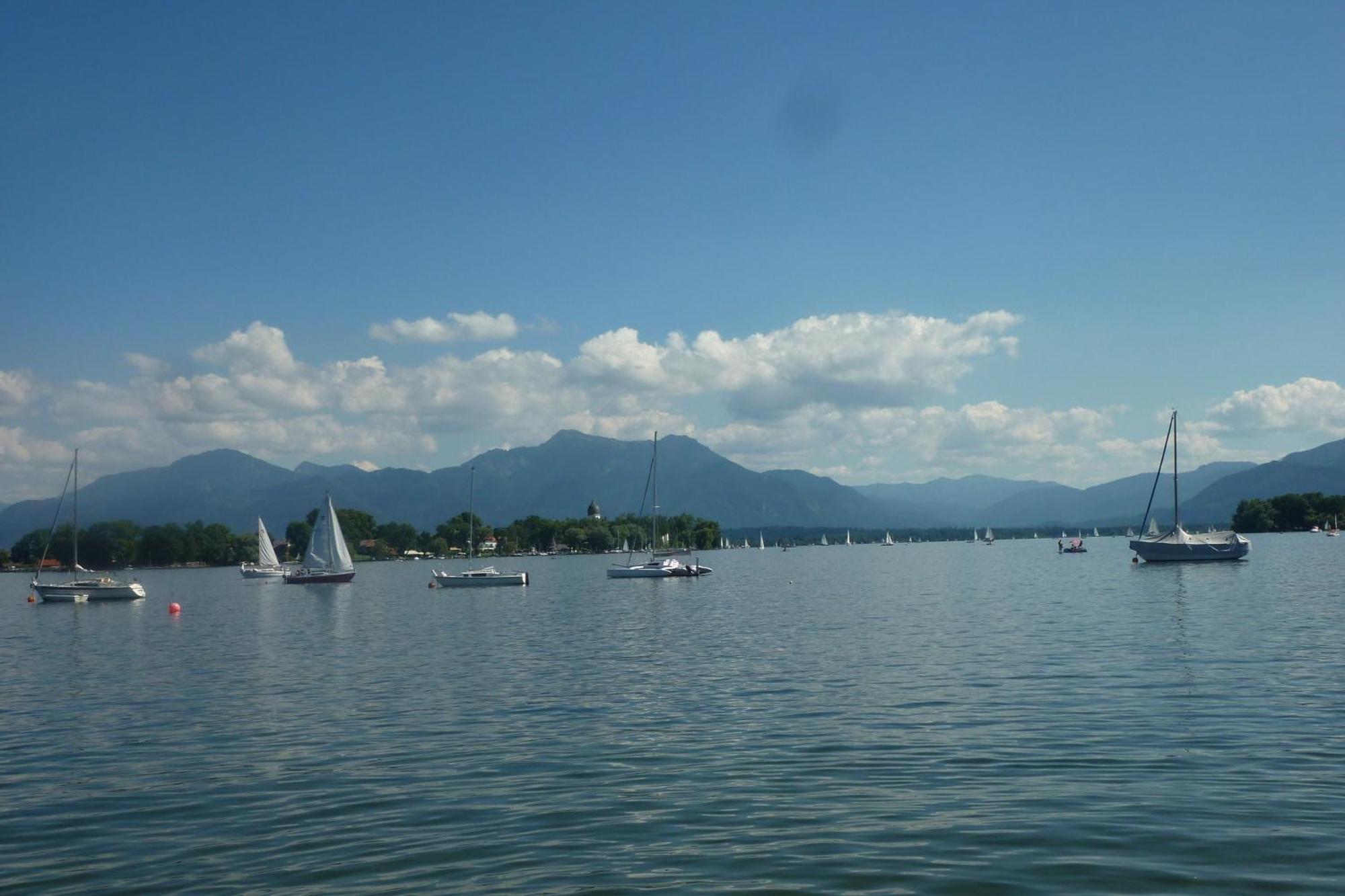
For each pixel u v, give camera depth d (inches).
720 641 1989.4
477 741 1036.5
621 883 608.1
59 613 3720.5
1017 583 4020.7
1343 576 3538.4
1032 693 1215.6
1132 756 885.2
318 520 5802.2
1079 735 973.8
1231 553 4830.2
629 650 1878.7
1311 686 1201.4
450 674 1600.6
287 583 5964.6
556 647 1985.7
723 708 1190.9
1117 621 2106.3
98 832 758.5
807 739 995.3
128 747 1080.8
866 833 690.8
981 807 744.3
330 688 1482.5
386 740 1060.5
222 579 7436.0
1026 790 786.2
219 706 1344.7
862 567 7357.3
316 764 957.2
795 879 606.9
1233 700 1127.6
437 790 842.8
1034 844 657.0
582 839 697.0
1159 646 1632.6
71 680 1681.8
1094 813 718.5
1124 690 1215.6
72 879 654.5
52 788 904.3
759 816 738.8
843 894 579.5
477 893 598.2
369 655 1932.8
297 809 799.1
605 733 1061.1
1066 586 3599.9
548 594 4323.3
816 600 3299.7
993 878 597.0
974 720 1063.0
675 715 1156.5
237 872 654.5
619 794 812.0
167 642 2391.7
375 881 626.2
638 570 5615.2
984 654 1615.4
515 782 861.2
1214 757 872.3
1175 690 1203.2
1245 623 1967.3
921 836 678.5
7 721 1274.6
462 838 706.8
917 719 1077.8
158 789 884.0
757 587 4456.2
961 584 4131.4
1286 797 745.0
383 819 763.4
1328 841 645.9
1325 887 569.6
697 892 589.3
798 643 1898.4
